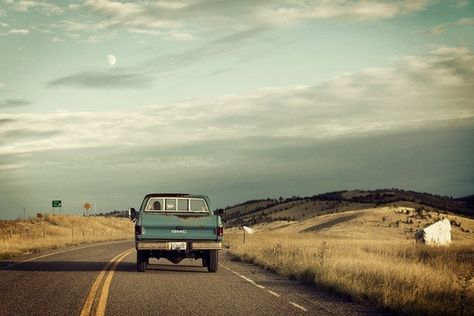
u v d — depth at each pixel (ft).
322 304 36.35
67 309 32.12
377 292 38.11
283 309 33.86
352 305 36.09
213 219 55.57
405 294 35.60
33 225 231.30
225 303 35.81
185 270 60.29
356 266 52.39
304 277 50.65
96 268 60.64
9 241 136.15
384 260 70.69
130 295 38.60
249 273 58.49
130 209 62.49
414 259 80.53
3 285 43.91
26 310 31.65
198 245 55.21
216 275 55.06
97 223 310.86
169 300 36.58
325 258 63.41
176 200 62.13
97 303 34.42
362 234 348.79
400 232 358.43
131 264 67.26
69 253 92.58
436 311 31.63
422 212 430.61
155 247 54.44
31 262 70.28
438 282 41.73
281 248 90.94
